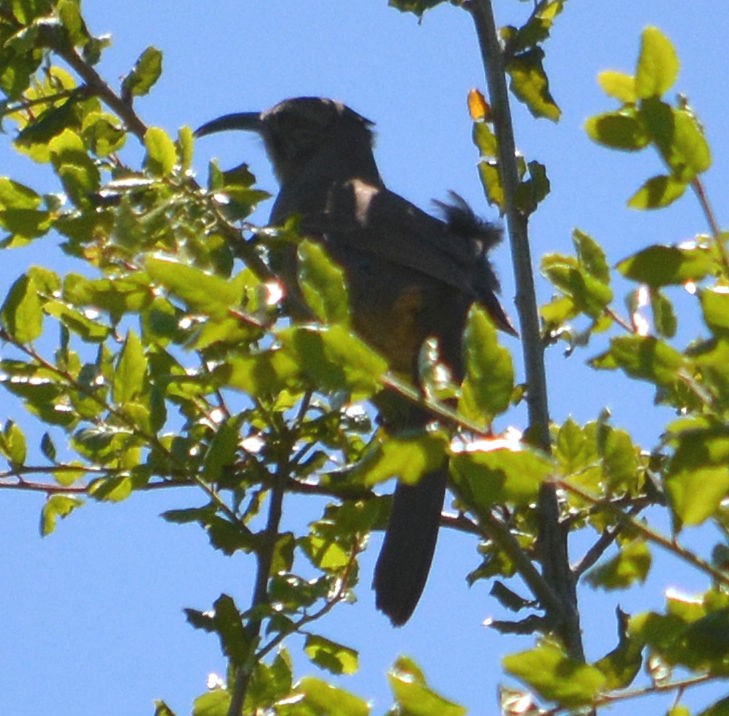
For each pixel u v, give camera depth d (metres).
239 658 7.15
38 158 9.59
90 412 7.57
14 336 7.35
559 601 7.56
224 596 7.26
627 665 5.90
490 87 9.65
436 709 4.92
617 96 5.33
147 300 5.82
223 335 5.08
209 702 7.41
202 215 7.43
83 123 9.55
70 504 8.58
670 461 5.01
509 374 5.02
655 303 6.41
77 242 7.89
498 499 4.92
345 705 5.30
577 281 5.96
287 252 8.40
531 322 8.72
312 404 8.34
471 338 5.05
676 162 5.20
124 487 7.62
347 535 8.02
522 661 5.09
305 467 8.09
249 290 6.05
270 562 7.61
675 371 5.14
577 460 7.86
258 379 5.01
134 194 7.83
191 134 7.73
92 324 7.79
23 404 7.63
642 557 5.90
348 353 4.82
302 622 7.35
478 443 4.83
